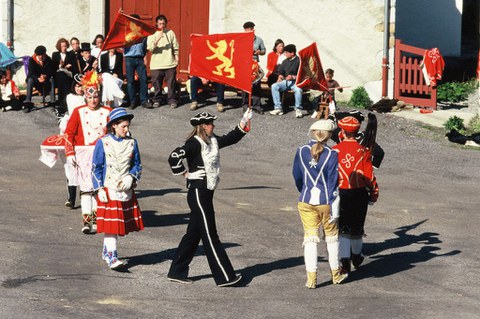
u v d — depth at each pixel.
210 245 11.68
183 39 28.89
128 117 12.43
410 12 34.84
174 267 11.87
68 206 15.90
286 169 20.44
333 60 27.98
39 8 28.48
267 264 12.88
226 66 12.55
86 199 14.14
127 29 20.19
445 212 16.72
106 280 11.81
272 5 28.17
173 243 13.80
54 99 26.30
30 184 17.77
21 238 13.63
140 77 26.02
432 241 14.50
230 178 19.17
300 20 28.08
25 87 28.47
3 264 12.22
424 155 22.31
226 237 14.25
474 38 37.62
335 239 11.91
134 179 12.32
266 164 20.91
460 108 27.83
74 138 14.37
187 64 28.92
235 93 27.95
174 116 25.42
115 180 12.20
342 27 27.80
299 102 25.42
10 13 28.25
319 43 28.03
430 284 12.10
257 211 16.12
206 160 11.73
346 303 11.16
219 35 12.61
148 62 28.62
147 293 11.35
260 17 28.28
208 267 12.71
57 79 25.50
